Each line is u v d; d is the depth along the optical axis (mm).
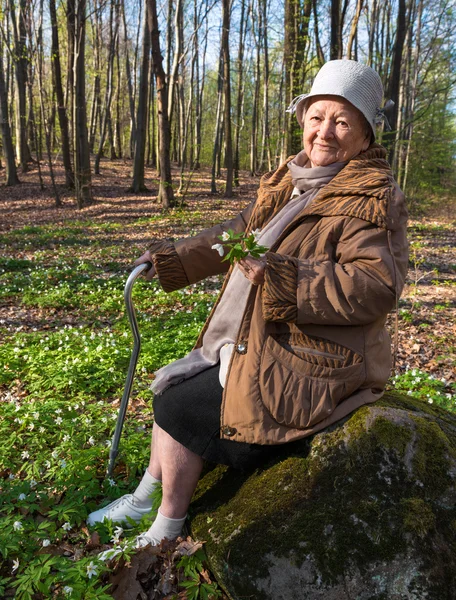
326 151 2115
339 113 2055
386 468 2039
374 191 1944
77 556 2420
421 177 23297
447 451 2102
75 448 3348
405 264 1966
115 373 5109
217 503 2289
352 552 1927
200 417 2186
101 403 4246
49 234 15508
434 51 22094
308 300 1877
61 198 23406
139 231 16219
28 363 5457
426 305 8703
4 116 26078
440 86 22141
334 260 2000
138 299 8484
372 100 2059
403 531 1930
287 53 14219
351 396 2111
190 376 2285
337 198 2010
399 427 2094
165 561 2256
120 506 2635
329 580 1909
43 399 4609
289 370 1992
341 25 15758
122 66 48969
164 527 2314
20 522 2482
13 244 14273
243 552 2041
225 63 22250
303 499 2066
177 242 2531
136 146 24734
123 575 2229
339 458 2072
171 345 5910
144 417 4207
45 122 21438
